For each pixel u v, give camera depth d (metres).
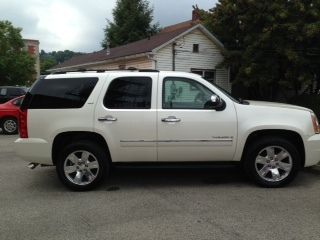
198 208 5.86
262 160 6.96
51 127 6.83
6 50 40.78
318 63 17.95
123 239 4.76
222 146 6.88
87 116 6.81
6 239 4.84
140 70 7.12
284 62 18.34
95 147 6.84
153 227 5.13
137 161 6.94
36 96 6.91
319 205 5.97
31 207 6.04
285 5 17.53
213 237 4.77
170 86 6.94
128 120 6.79
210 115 6.82
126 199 6.38
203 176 7.82
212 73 22.92
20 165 9.05
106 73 6.98
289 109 7.00
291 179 6.96
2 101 18.08
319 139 6.99
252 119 6.87
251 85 20.47
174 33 23.02
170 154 6.88
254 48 18.64
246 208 5.84
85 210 5.86
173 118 6.79
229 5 19.22
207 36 22.33
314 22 16.94
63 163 6.87
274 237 4.76
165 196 6.51
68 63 34.88
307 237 4.76
